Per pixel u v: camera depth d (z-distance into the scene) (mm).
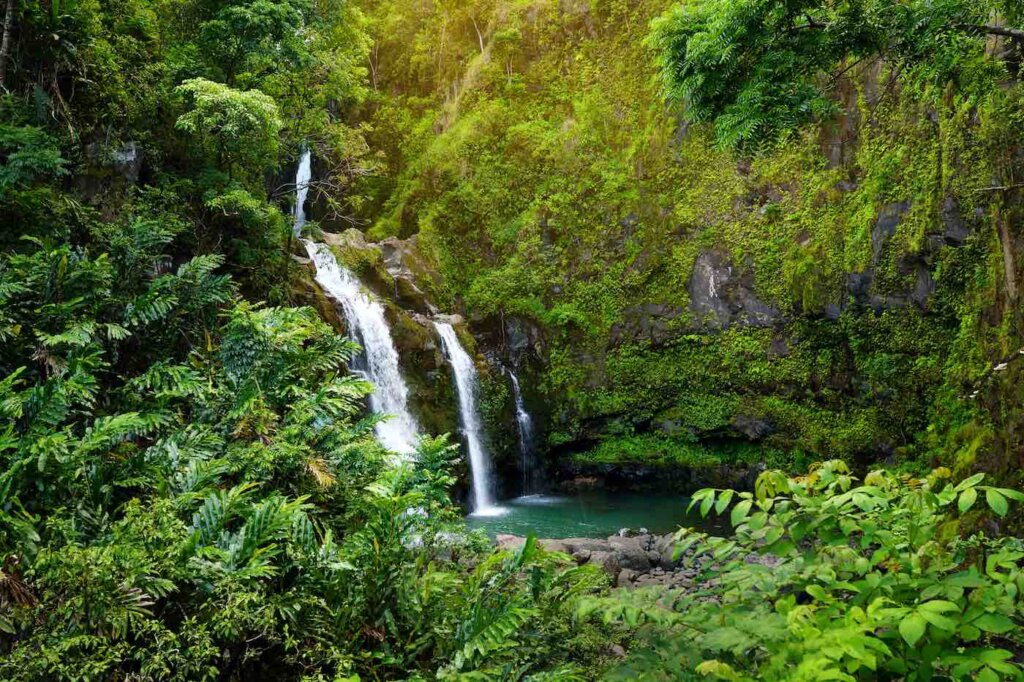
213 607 4176
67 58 9094
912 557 2234
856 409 14812
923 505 2305
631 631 4688
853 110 15305
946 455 11211
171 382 7168
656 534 12406
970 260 12164
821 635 1848
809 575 2238
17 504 4613
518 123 20359
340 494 6352
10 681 3555
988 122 10211
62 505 4816
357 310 13906
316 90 13688
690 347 17000
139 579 4070
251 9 11430
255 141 11344
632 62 19344
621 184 18438
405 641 4449
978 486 2117
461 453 14930
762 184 16531
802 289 15422
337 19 13789
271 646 4352
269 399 6895
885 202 14273
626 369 17562
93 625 3814
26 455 4824
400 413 14180
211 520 4766
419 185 20703
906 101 14203
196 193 10906
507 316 18641
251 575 4230
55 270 7102
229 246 11258
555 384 17969
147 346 7922
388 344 14414
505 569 4508
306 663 4340
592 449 17828
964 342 11766
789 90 6133
